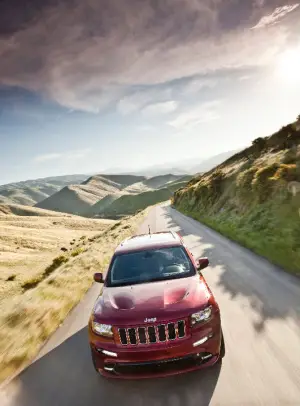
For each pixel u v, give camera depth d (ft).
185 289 13.46
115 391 12.25
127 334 11.74
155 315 11.82
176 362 11.85
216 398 10.96
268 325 16.02
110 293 14.29
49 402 12.12
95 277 16.99
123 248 18.29
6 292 79.05
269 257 29.43
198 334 11.74
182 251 16.94
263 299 19.70
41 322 20.81
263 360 12.89
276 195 47.44
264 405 10.28
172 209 157.07
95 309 13.35
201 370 12.75
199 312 12.01
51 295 27.58
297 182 45.16
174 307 12.13
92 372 13.80
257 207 50.39
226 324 16.84
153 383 12.39
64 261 72.02
